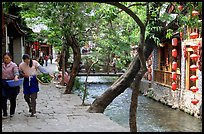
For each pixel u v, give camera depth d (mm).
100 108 11562
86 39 17391
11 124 9141
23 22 23547
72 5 11219
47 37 23016
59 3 10945
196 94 15086
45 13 11844
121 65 18750
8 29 22188
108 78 32781
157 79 21594
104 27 16562
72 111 11469
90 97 19266
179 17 9117
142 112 16250
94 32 16641
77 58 16609
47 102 13508
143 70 7574
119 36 16359
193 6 8555
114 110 16531
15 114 10594
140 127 13055
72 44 16312
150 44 11070
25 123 9328
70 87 16625
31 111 10500
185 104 16281
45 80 10781
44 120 9812
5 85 9609
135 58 11750
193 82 16219
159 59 21859
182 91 16812
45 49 56781
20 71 10219
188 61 16766
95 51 18531
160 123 13805
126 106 17703
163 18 9234
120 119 14320
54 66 40688
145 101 19688
